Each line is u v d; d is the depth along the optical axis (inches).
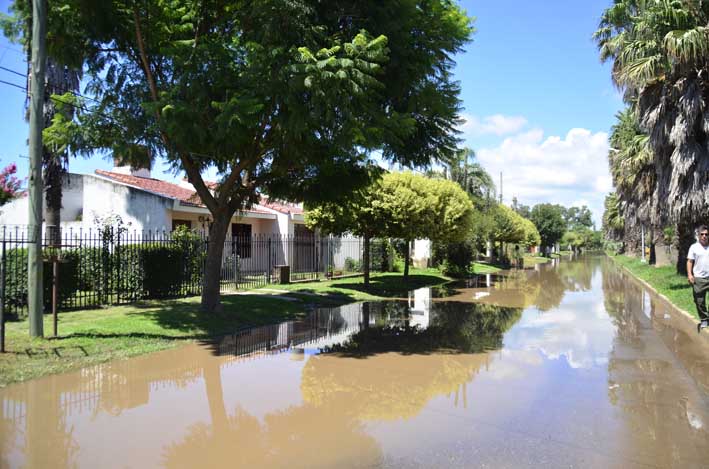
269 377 248.4
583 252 4825.3
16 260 380.8
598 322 443.8
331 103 278.1
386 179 671.8
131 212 673.0
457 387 233.8
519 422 186.7
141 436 169.0
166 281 486.0
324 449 160.1
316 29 288.4
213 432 173.6
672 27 483.2
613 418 191.3
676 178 516.1
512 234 1659.7
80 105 366.3
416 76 343.6
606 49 579.5
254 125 303.6
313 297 580.4
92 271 441.4
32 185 290.4
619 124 1037.2
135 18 328.8
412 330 395.9
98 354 278.8
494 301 615.8
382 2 315.6
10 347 271.3
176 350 306.3
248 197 438.3
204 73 308.5
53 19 324.5
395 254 1091.9
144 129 353.7
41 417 185.8
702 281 351.3
